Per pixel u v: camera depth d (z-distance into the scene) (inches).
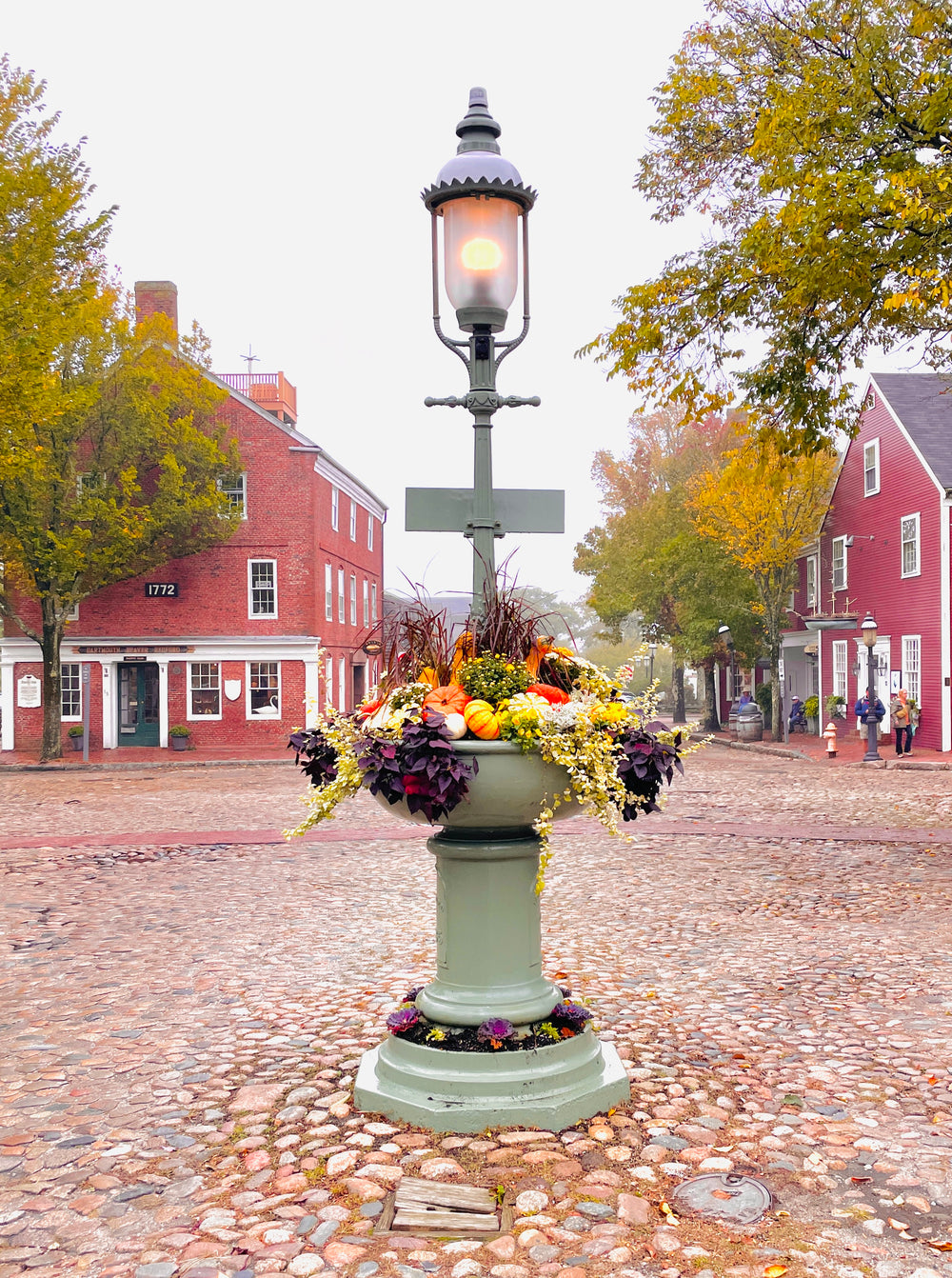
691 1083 168.4
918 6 375.6
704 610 1395.2
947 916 306.3
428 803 144.5
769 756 1097.4
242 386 1460.4
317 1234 120.7
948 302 343.3
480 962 158.2
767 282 421.1
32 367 779.4
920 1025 202.2
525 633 164.2
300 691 1246.9
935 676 1023.0
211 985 241.4
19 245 832.9
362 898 351.9
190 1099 166.9
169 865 432.8
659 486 2046.0
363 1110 156.1
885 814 567.2
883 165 382.6
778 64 423.8
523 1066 151.5
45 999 232.2
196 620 1257.4
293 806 667.4
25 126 870.4
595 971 247.8
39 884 391.5
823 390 442.6
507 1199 128.4
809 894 346.6
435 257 170.1
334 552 1376.7
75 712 1268.5
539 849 158.9
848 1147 144.4
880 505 1146.7
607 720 157.9
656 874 394.3
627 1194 129.2
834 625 1199.6
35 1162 144.3
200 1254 117.3
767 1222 122.6
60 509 1072.2
